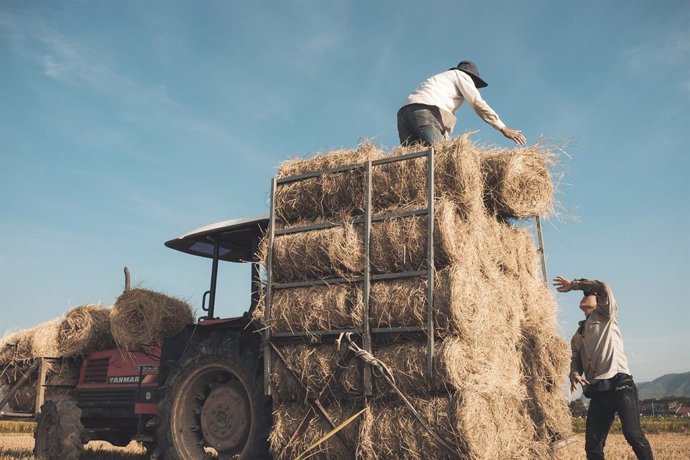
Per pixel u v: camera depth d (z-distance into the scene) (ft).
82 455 31.17
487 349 16.69
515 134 21.26
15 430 89.25
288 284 18.95
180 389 21.88
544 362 20.71
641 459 18.56
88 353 28.63
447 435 15.52
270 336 19.02
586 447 19.60
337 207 18.86
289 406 18.74
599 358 19.29
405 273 16.87
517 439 17.48
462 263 16.38
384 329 16.89
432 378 15.94
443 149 17.39
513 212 19.30
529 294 20.79
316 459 17.83
